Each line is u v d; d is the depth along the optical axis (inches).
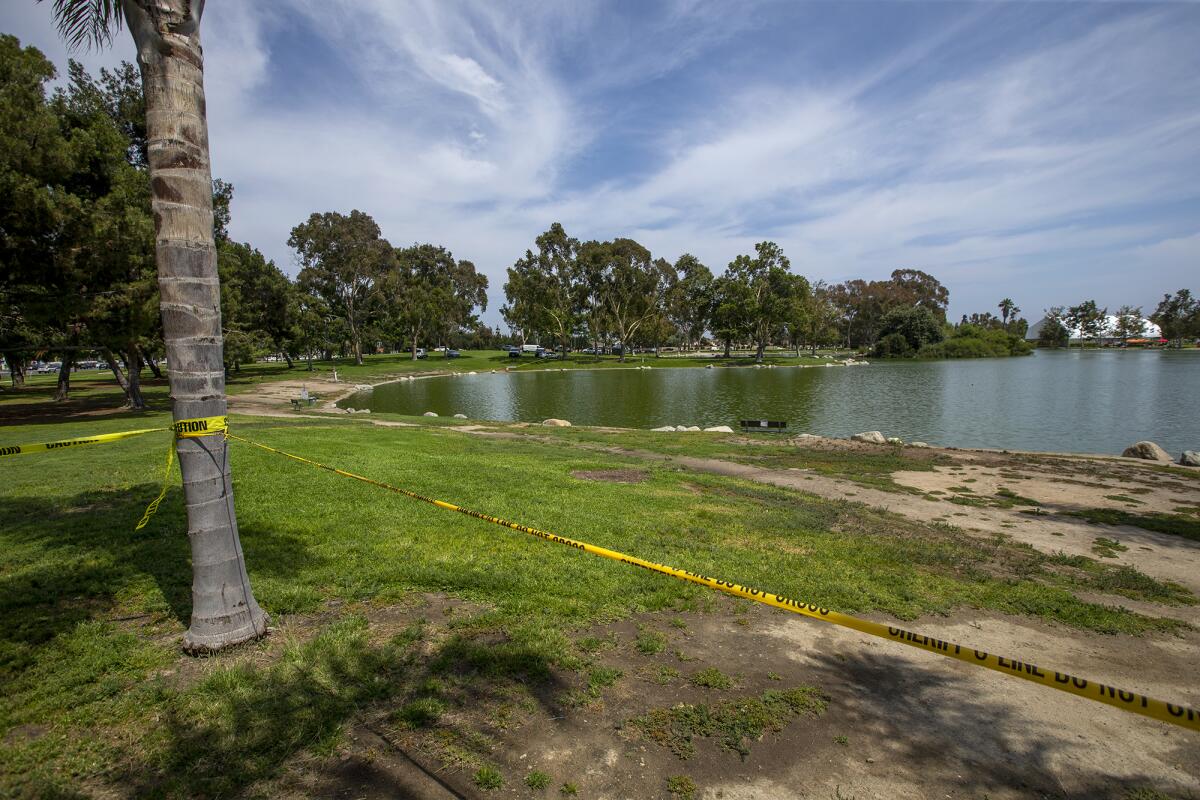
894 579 214.4
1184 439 745.6
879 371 2329.0
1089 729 131.3
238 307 1416.1
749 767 114.3
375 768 109.3
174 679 134.3
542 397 1477.6
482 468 376.8
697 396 1425.9
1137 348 4653.1
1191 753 124.0
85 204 629.3
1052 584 223.1
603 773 111.0
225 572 146.6
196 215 138.2
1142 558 259.3
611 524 260.5
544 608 175.0
